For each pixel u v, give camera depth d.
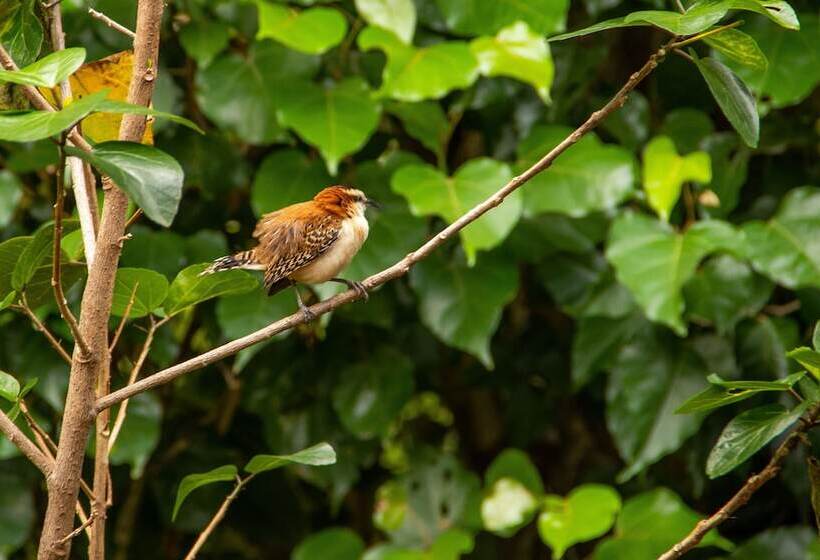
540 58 10.48
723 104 5.98
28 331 11.16
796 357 6.15
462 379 13.23
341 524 14.40
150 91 5.61
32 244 5.69
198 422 13.09
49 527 5.67
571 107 12.02
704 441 11.83
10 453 10.86
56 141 4.79
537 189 10.86
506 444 14.34
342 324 12.12
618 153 10.91
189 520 12.74
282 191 11.11
